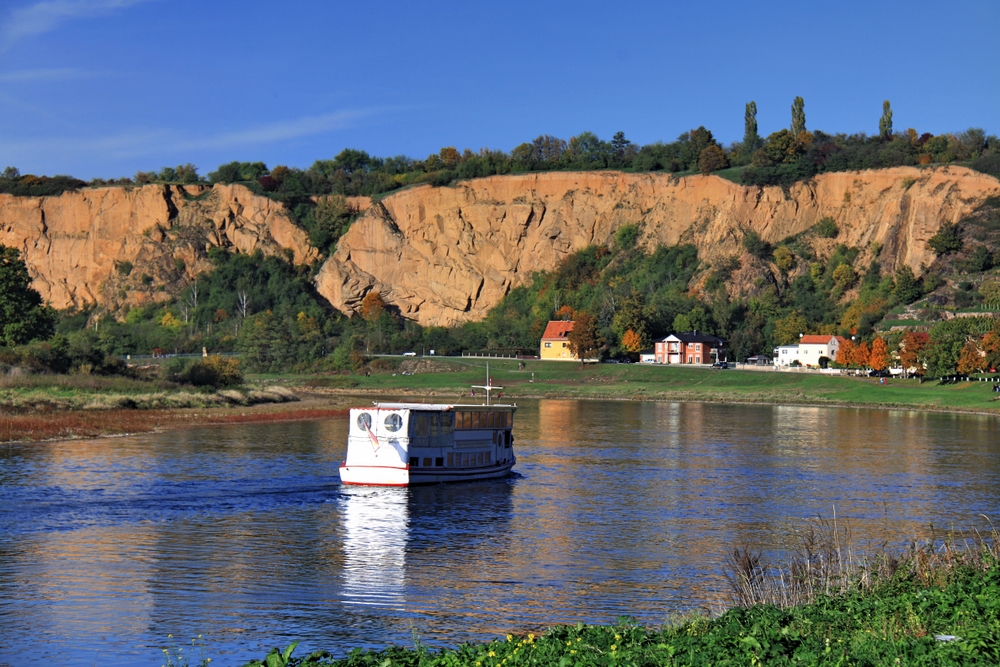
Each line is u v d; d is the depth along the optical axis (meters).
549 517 59.06
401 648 27.17
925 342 191.88
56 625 35.38
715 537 53.00
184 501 62.28
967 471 80.56
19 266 171.75
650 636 26.91
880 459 88.75
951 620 26.72
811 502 64.88
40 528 52.81
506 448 78.06
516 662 23.83
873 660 23.00
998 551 38.09
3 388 127.69
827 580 34.59
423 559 47.19
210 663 31.22
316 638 34.09
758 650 23.97
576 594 40.50
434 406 73.06
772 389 187.62
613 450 96.00
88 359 159.62
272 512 59.50
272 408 143.75
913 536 53.16
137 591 40.28
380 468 70.00
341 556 47.62
